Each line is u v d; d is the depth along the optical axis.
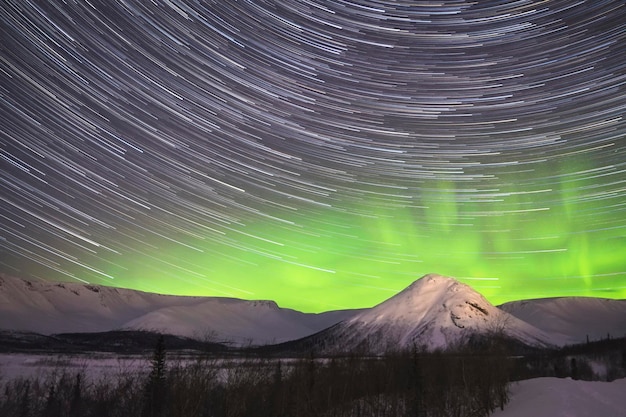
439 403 59.81
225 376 61.59
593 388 52.94
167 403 51.53
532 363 112.25
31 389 72.81
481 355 70.19
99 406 61.44
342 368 73.50
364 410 60.31
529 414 46.75
